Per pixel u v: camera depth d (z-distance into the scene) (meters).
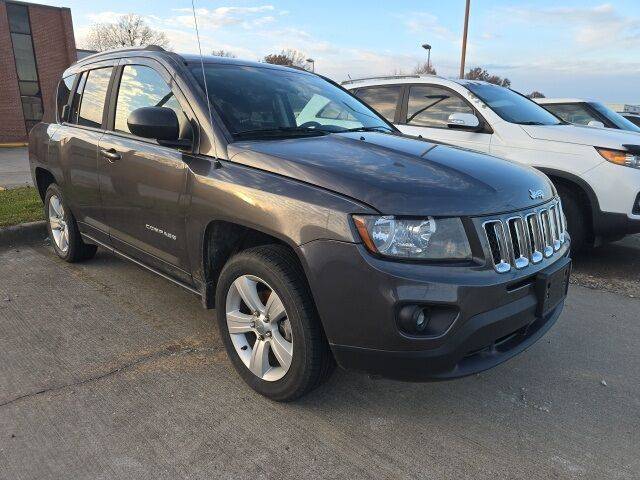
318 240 2.30
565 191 5.23
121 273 4.65
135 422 2.58
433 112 6.24
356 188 2.32
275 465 2.32
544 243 2.69
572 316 4.08
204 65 3.38
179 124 3.11
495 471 2.32
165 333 3.54
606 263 5.50
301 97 3.62
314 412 2.71
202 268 2.98
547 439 2.55
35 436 2.46
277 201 2.46
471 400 2.87
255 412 2.69
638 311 4.20
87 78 4.23
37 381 2.91
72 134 4.14
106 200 3.76
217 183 2.73
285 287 2.47
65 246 4.84
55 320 3.70
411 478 2.26
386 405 2.79
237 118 3.06
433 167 2.61
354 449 2.44
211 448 2.41
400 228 2.21
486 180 2.55
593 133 5.30
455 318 2.20
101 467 2.27
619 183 4.86
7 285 4.34
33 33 26.14
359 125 3.69
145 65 3.52
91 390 2.84
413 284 2.16
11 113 25.47
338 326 2.32
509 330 2.42
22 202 6.89
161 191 3.13
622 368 3.27
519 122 5.64
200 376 3.01
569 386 3.04
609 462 2.40
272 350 2.72
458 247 2.25
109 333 3.52
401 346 2.21
